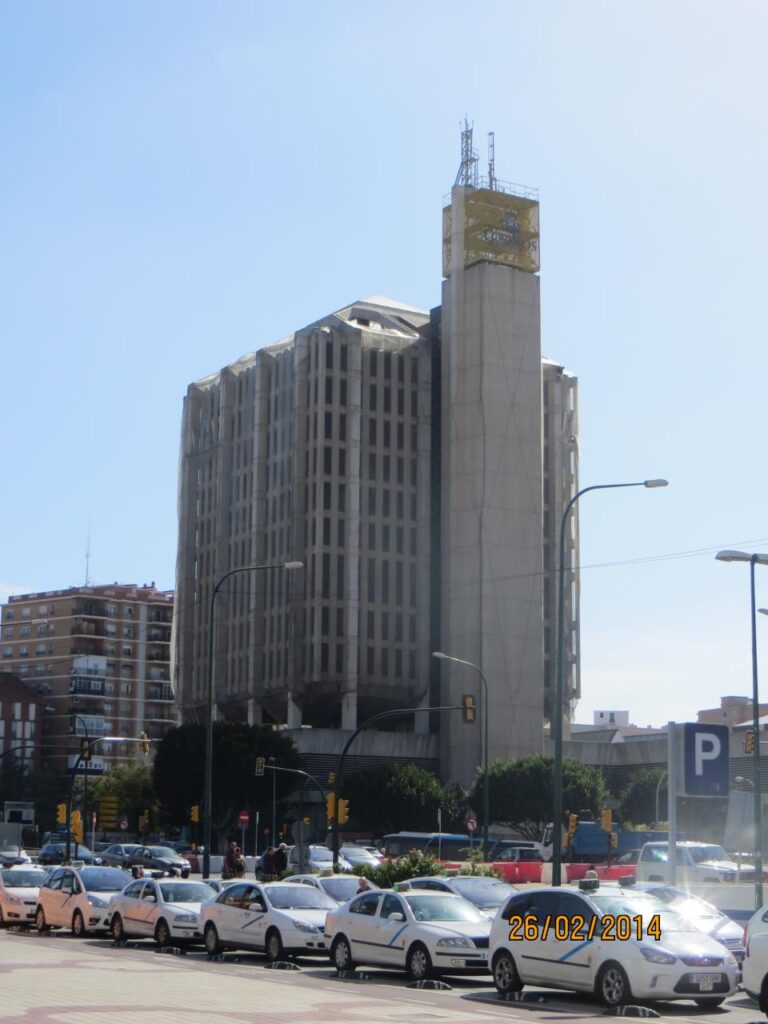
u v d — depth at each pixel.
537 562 136.12
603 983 22.67
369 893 29.06
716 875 52.19
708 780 37.06
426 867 48.34
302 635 136.25
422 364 144.50
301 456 139.38
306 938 30.16
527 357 139.00
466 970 26.72
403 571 140.25
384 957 27.84
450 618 135.62
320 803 127.12
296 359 141.25
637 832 92.56
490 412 136.38
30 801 153.38
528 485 136.88
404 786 115.88
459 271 140.00
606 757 140.12
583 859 90.06
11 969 26.42
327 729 129.88
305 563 137.62
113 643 174.38
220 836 115.94
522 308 139.38
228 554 149.75
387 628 138.38
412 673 138.75
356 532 137.75
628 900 23.97
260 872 59.56
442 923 27.61
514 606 134.25
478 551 134.38
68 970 26.58
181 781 115.50
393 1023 19.11
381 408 142.00
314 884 39.62
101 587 175.50
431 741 134.50
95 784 139.50
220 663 147.38
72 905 37.75
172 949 33.81
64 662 171.62
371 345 142.75
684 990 22.36
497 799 111.94
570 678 146.50
